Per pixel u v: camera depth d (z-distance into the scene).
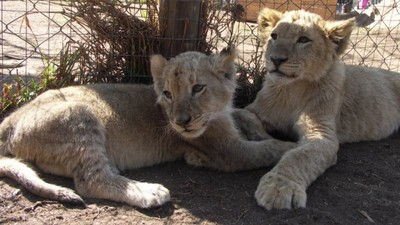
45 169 1.15
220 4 1.54
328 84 1.34
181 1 1.45
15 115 1.20
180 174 1.24
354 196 1.14
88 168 1.10
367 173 1.26
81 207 1.04
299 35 1.29
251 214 1.04
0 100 1.46
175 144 1.29
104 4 1.45
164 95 1.20
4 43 2.26
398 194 1.16
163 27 1.49
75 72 1.52
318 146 1.21
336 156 1.28
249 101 1.64
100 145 1.13
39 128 1.12
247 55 1.82
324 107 1.32
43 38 2.42
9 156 1.17
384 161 1.35
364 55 2.38
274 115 1.43
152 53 1.50
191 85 1.15
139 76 1.53
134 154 1.23
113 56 1.51
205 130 1.23
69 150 1.10
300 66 1.29
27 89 1.50
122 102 1.24
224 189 1.16
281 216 1.02
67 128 1.11
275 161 1.26
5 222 0.97
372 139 1.51
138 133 1.23
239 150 1.24
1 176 1.13
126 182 1.09
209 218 1.03
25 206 1.03
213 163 1.26
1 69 1.85
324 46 1.32
